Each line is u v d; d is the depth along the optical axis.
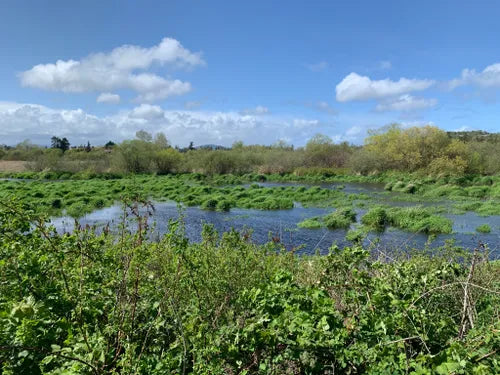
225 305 3.23
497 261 5.56
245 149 54.88
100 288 2.83
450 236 13.77
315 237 13.93
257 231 14.82
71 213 16.95
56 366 2.12
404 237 13.64
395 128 38.69
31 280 2.54
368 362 2.30
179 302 3.01
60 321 2.22
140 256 2.97
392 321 2.48
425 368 1.98
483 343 2.38
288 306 2.60
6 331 2.00
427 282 3.23
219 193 25.03
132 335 2.40
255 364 2.43
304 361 2.37
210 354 2.28
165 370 2.15
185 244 3.29
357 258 3.33
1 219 2.84
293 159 44.88
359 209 19.83
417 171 35.16
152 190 26.61
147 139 46.34
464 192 24.06
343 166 44.06
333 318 2.48
